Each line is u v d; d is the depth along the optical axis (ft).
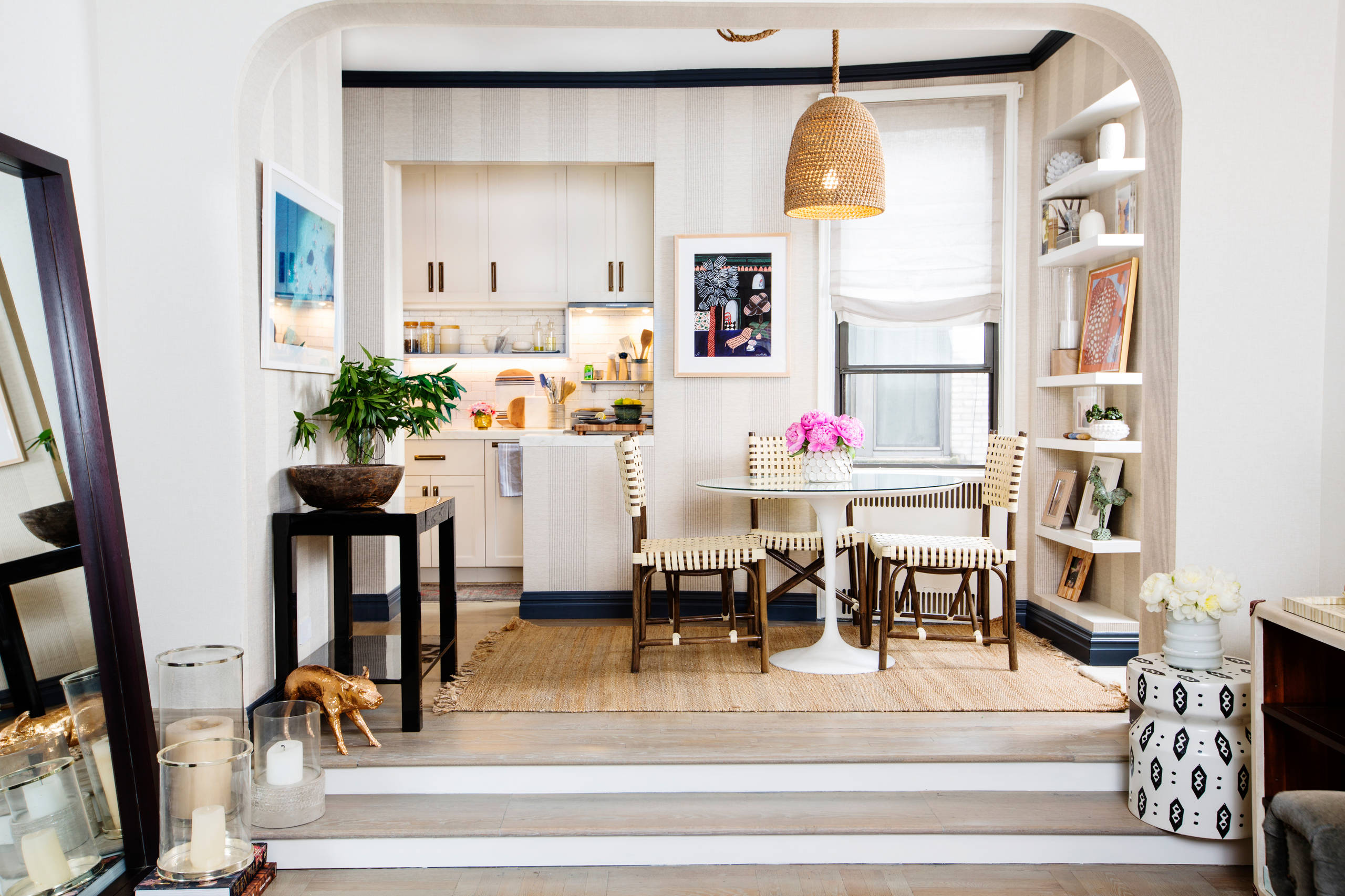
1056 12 8.17
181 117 8.11
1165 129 8.42
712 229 14.06
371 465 9.20
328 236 10.52
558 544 14.20
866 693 10.03
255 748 7.63
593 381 18.29
